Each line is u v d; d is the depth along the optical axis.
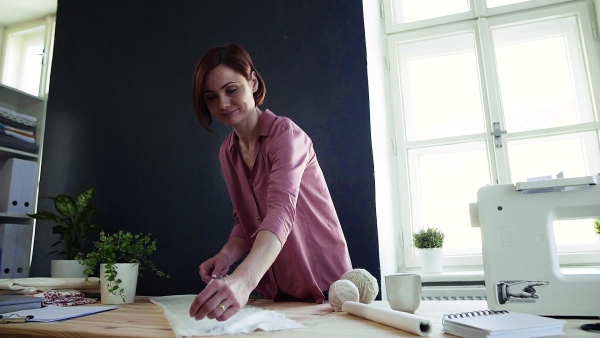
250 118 1.38
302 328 0.81
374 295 1.17
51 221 2.54
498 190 0.96
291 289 1.45
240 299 0.82
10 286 1.58
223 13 2.39
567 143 2.20
